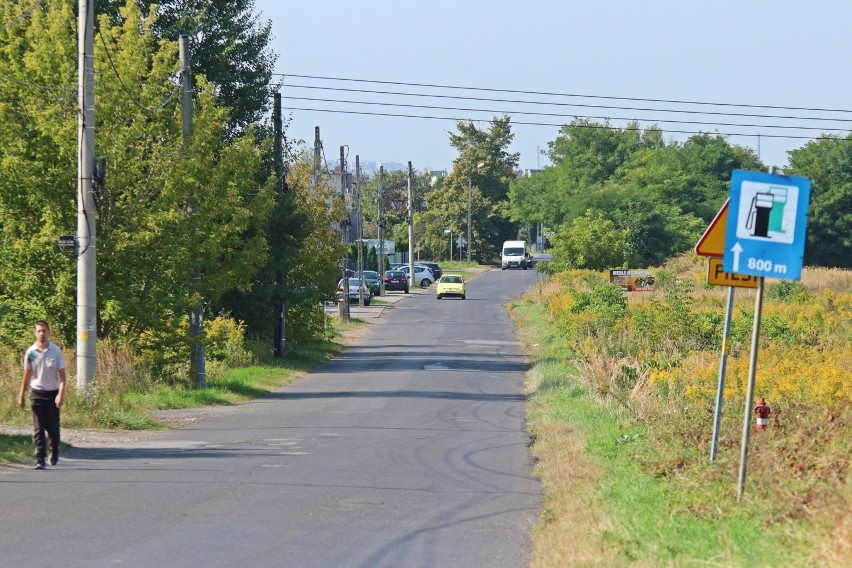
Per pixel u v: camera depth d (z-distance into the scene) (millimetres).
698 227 168625
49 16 40531
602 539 15148
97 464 23859
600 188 178750
